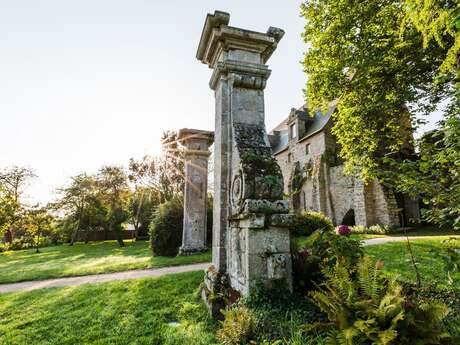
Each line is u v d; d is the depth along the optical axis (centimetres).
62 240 2470
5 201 1769
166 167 2278
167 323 362
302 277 345
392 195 1534
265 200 338
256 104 439
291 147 2412
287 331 237
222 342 252
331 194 1862
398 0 718
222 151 430
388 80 817
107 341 315
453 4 207
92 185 2114
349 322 198
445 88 671
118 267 806
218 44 454
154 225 1084
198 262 823
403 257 584
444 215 233
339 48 899
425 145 264
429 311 194
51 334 343
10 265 1080
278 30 471
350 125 923
